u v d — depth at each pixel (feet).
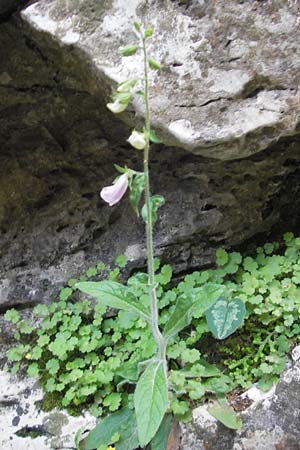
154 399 1.63
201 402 1.97
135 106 1.66
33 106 2.04
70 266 2.40
